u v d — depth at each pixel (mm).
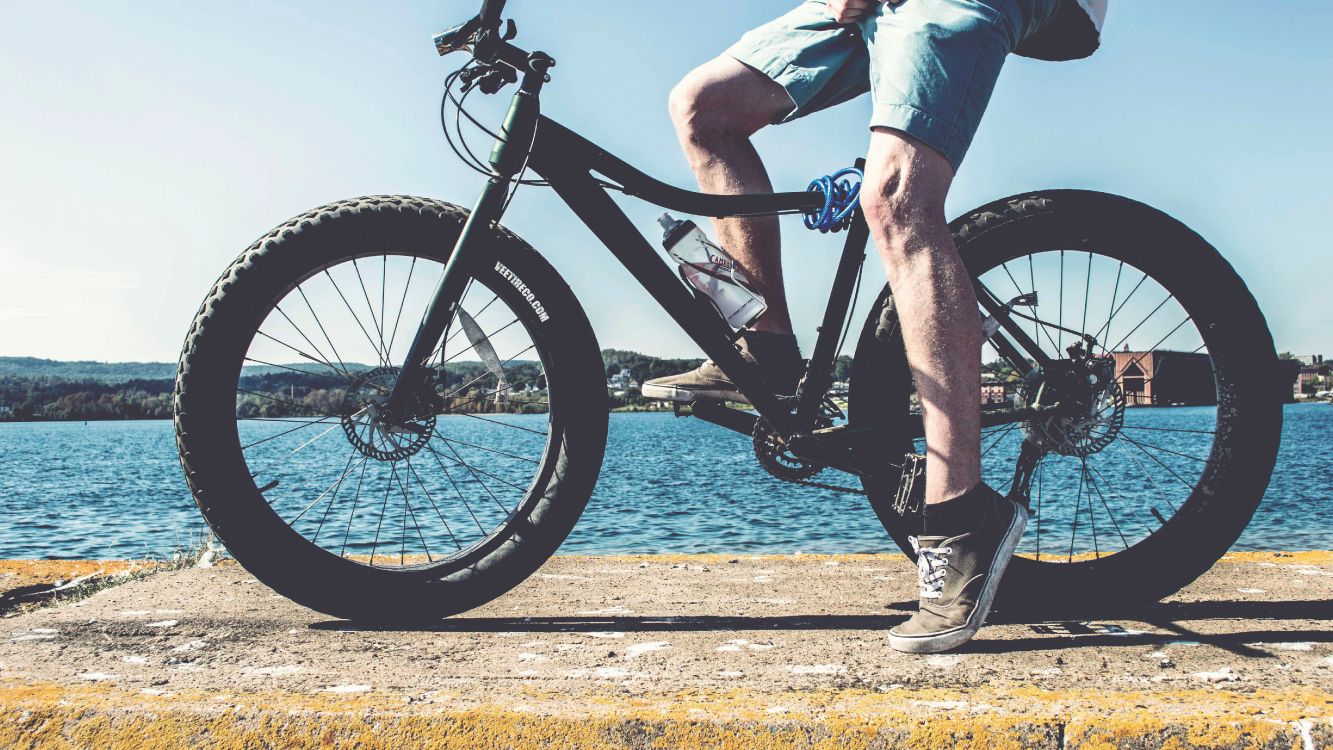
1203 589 2014
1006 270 1873
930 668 1438
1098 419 1860
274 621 1800
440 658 1522
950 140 1547
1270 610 1806
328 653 1555
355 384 1804
